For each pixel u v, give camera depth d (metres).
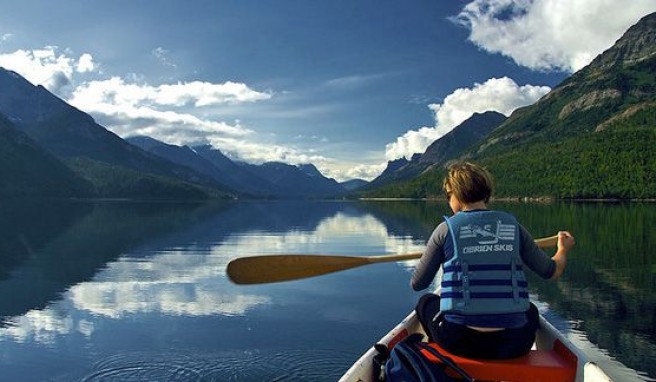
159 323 10.05
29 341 8.99
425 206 94.88
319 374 7.44
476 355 3.80
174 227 35.22
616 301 11.49
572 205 86.81
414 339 4.04
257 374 7.41
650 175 130.38
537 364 3.79
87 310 11.10
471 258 3.70
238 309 11.14
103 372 7.58
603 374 3.58
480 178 3.92
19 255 19.73
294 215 57.00
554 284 13.37
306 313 10.75
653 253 18.83
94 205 86.31
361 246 23.53
